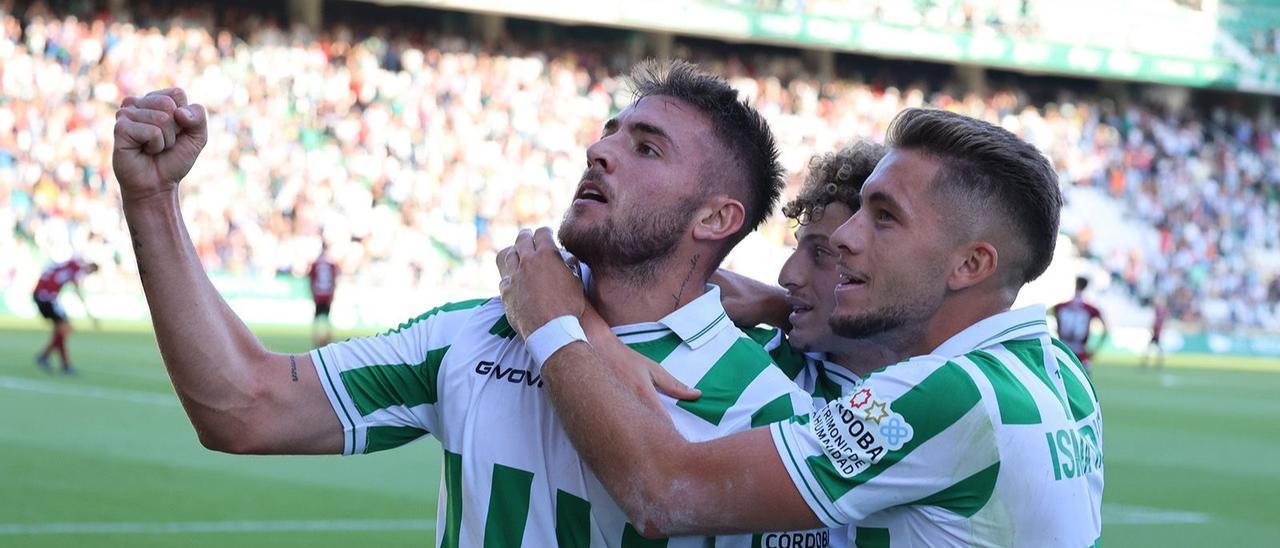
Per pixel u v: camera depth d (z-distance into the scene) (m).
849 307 3.86
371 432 3.94
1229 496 16.20
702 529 3.60
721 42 49.16
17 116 36.06
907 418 3.53
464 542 3.80
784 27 45.84
